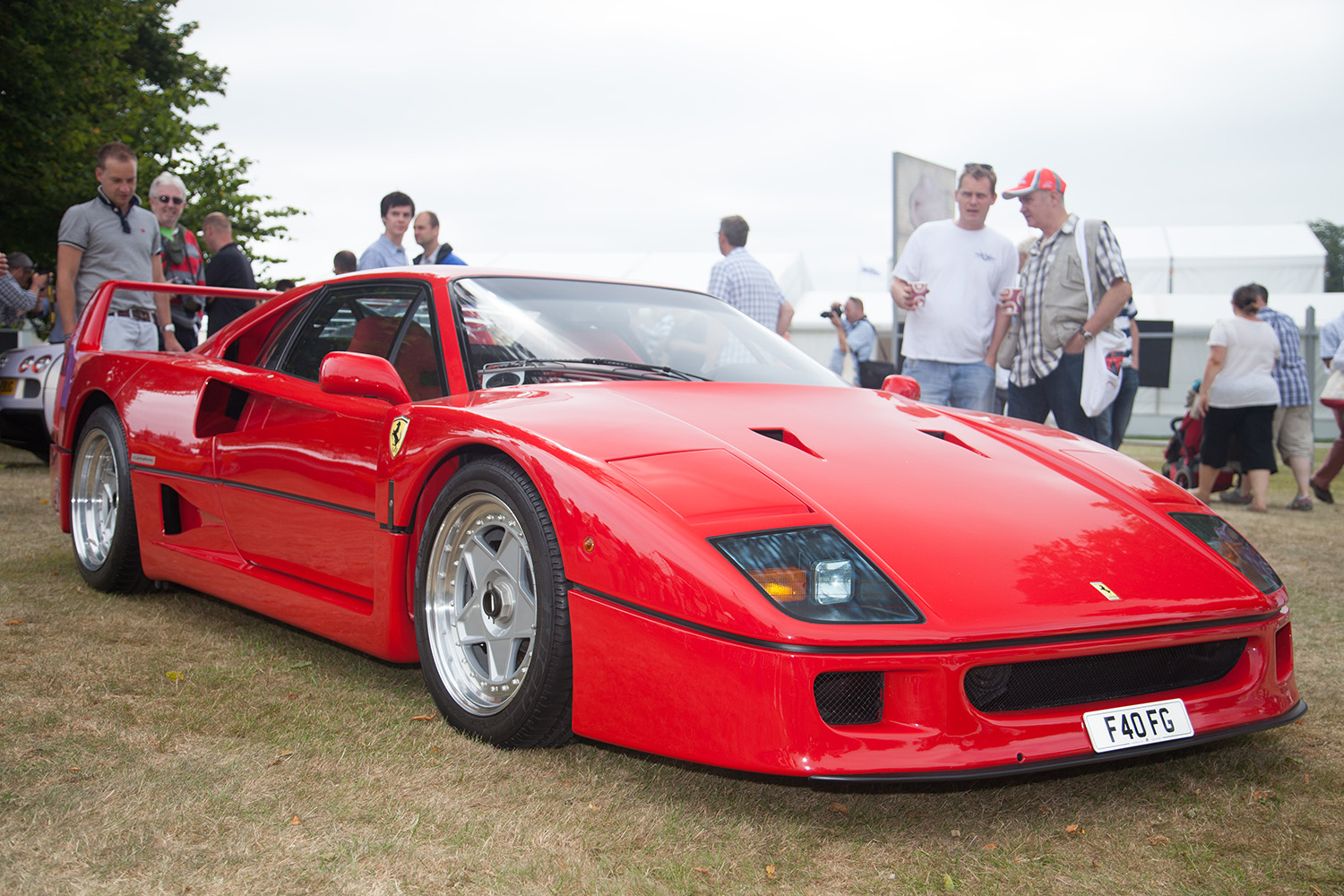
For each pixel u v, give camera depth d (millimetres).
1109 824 1738
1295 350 6879
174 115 14633
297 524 2584
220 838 1582
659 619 1681
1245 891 1502
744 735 1577
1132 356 5789
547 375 2447
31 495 5520
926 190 7184
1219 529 2062
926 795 1854
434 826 1647
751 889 1480
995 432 2381
